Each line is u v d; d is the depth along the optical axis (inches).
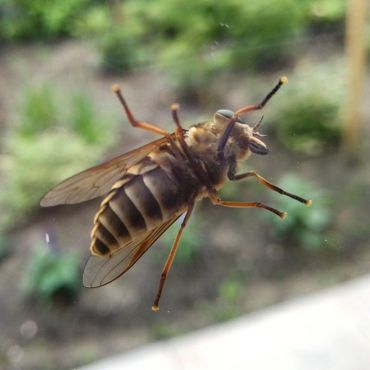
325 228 5.2
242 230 5.3
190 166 1.8
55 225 5.6
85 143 6.5
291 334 4.2
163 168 1.8
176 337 4.4
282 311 4.4
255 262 5.0
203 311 4.6
